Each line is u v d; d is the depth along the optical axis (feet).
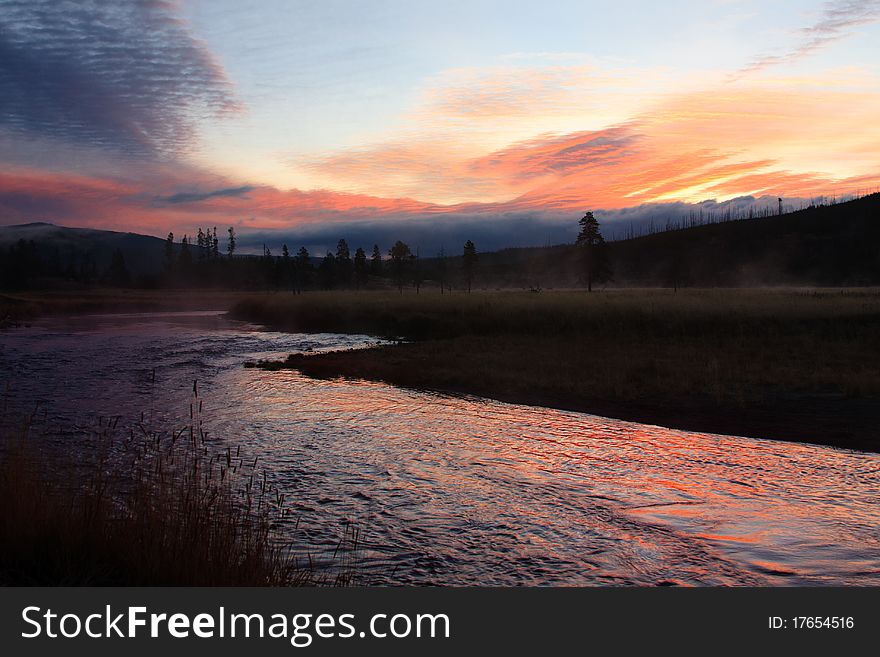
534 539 22.06
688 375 58.54
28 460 20.84
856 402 46.83
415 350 85.92
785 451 35.50
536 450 35.58
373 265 410.11
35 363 77.77
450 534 22.47
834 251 380.58
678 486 28.68
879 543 21.56
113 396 53.72
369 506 25.49
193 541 15.49
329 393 56.39
